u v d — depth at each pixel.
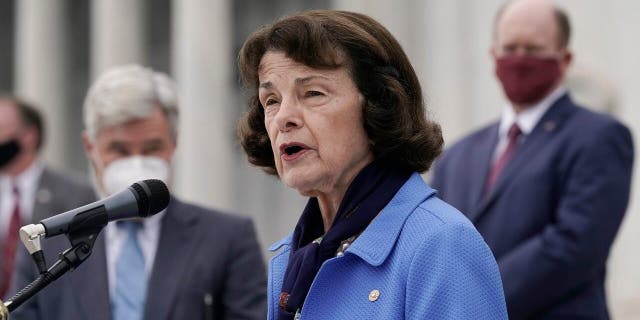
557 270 7.13
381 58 4.18
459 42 21.39
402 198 4.11
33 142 11.64
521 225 7.39
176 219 6.67
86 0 33.91
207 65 25.34
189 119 25.12
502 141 7.91
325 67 4.10
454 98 21.16
